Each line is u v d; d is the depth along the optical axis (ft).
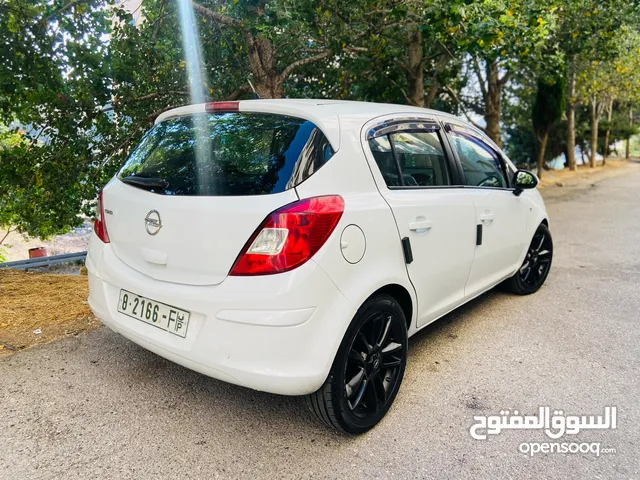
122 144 22.00
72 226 22.40
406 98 33.86
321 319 7.34
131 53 20.89
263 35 17.49
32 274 18.74
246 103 8.70
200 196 7.75
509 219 13.38
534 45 25.46
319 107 8.66
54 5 18.93
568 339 12.47
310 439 8.28
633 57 55.77
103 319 9.05
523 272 15.65
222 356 7.22
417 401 9.52
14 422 8.48
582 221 32.04
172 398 9.41
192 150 8.53
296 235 7.14
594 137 93.09
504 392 9.88
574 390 9.99
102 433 8.27
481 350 11.79
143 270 8.41
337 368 7.70
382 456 7.89
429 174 10.43
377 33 24.40
